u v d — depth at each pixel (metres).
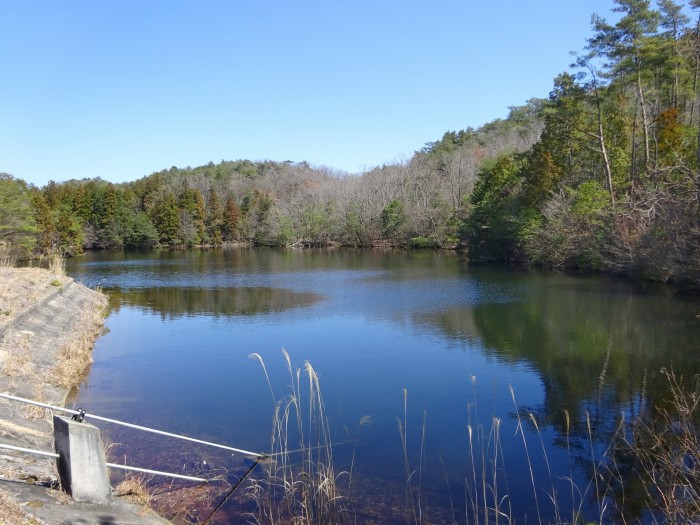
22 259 42.22
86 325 16.08
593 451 7.61
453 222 53.25
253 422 8.84
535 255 34.16
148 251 62.47
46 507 4.69
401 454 7.57
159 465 7.04
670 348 13.20
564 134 35.25
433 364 12.45
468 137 94.38
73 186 77.62
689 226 20.45
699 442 6.76
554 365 12.10
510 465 7.24
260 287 27.20
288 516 5.78
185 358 13.25
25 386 8.89
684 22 30.86
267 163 118.88
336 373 11.84
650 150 33.47
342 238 66.88
